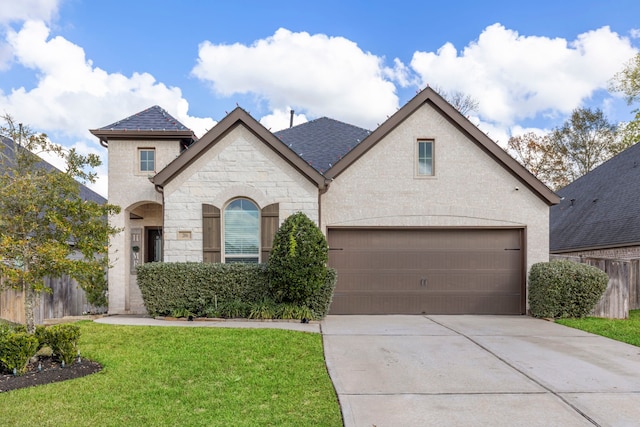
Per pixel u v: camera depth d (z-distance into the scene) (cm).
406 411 551
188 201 1232
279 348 806
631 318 1258
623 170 2106
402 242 1323
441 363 754
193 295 1142
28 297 760
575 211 2231
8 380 635
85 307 1452
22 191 719
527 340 935
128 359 732
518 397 603
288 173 1239
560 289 1194
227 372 678
